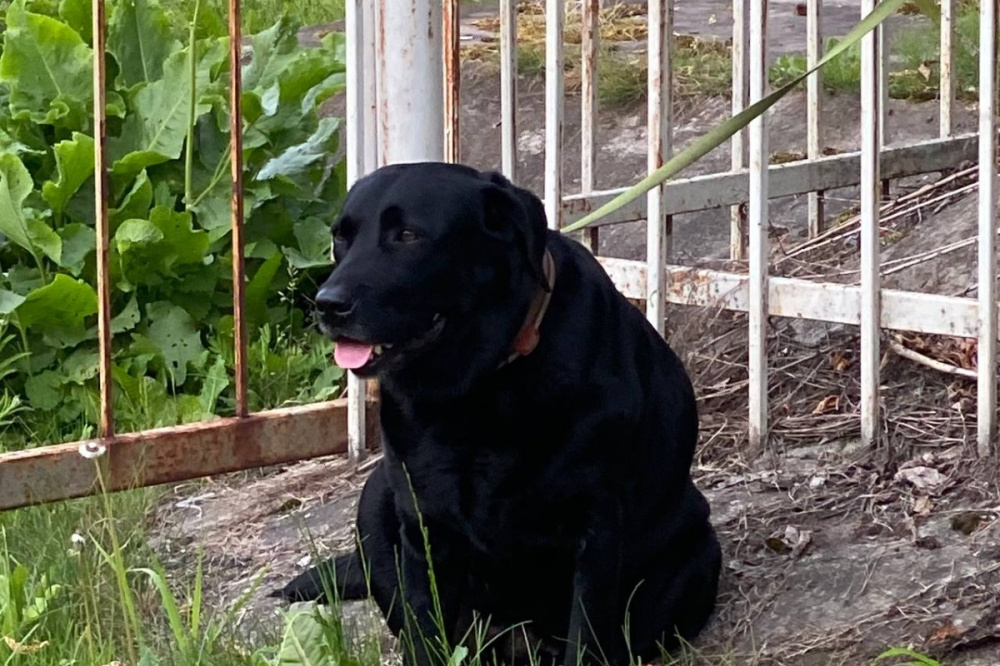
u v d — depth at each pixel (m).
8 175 5.66
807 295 4.32
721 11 10.91
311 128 6.63
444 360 3.19
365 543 3.66
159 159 6.07
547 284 3.16
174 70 6.15
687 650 3.50
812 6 5.75
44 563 3.93
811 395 4.59
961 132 6.45
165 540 4.42
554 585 3.47
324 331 3.16
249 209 6.19
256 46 6.79
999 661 3.25
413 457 3.30
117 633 3.60
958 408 4.27
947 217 5.46
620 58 8.92
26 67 6.27
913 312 4.13
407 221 3.18
